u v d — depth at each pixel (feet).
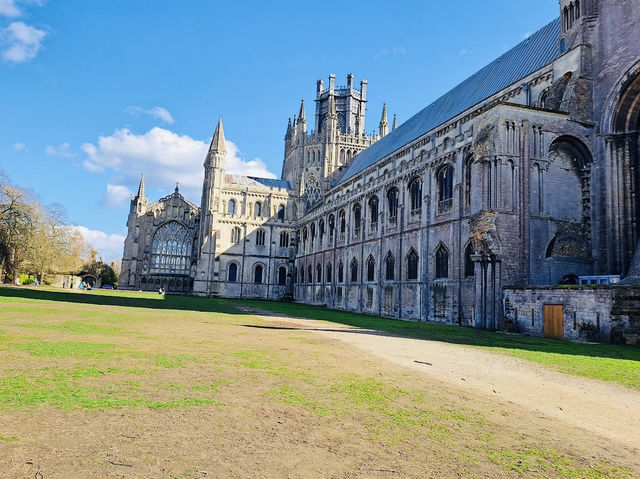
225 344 60.08
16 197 241.76
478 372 47.83
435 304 154.81
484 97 172.86
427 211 163.22
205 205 329.11
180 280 366.63
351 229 232.32
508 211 118.11
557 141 127.03
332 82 378.73
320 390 36.32
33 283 321.73
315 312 166.81
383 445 24.85
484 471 21.97
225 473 20.30
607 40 127.85
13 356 43.57
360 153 329.72
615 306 81.56
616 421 31.76
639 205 121.70
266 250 330.13
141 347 53.57
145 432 24.93
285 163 432.66
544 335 96.84
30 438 23.25
